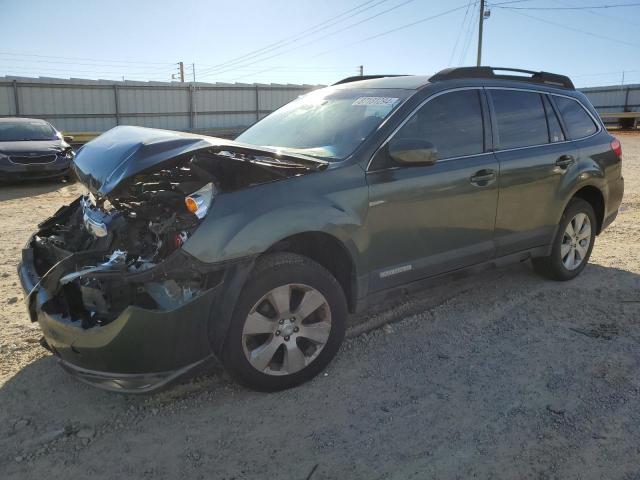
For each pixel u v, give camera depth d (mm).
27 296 3309
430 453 2775
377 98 4039
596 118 5391
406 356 3771
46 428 2975
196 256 2852
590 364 3646
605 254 6152
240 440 2879
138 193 3389
